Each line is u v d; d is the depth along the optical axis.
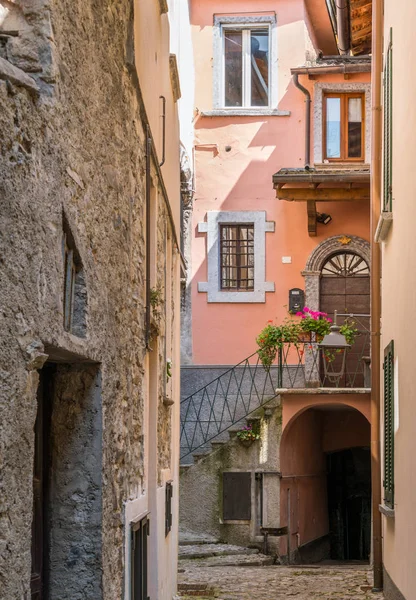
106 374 5.26
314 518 17.31
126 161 6.27
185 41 17.78
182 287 18.44
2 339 3.29
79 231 4.59
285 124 18.72
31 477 3.63
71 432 5.06
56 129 4.07
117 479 5.65
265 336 16.30
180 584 11.74
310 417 17.06
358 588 11.69
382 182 11.34
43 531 4.98
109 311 5.42
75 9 4.54
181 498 15.84
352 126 18.56
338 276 18.42
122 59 6.14
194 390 17.83
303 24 18.91
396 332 9.69
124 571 5.82
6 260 3.33
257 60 19.06
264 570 13.70
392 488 9.81
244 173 18.66
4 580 3.31
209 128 18.81
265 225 18.45
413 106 8.16
